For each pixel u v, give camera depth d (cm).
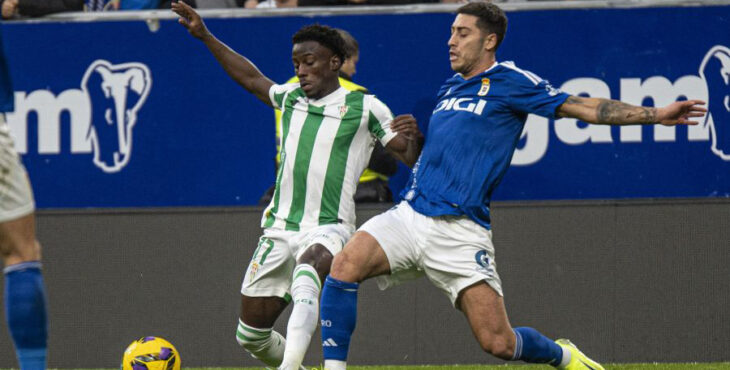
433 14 2253
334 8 2275
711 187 2198
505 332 1591
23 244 1284
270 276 1798
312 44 1762
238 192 2291
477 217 1584
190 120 2298
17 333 1274
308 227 1766
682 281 2202
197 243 2295
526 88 1567
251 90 1866
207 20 2295
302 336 1580
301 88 1812
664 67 2208
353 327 1605
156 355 1788
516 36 2234
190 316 2295
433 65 2253
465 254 1579
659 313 2205
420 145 1695
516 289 2230
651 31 2206
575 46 2222
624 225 2214
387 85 2264
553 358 1678
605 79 2217
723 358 2191
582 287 2217
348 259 1591
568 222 2223
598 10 2216
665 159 2208
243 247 2281
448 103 1631
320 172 1767
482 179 1581
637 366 2159
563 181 2227
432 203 1588
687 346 2200
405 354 2245
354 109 1775
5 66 1295
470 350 2238
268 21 2284
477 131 1586
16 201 1277
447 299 2239
